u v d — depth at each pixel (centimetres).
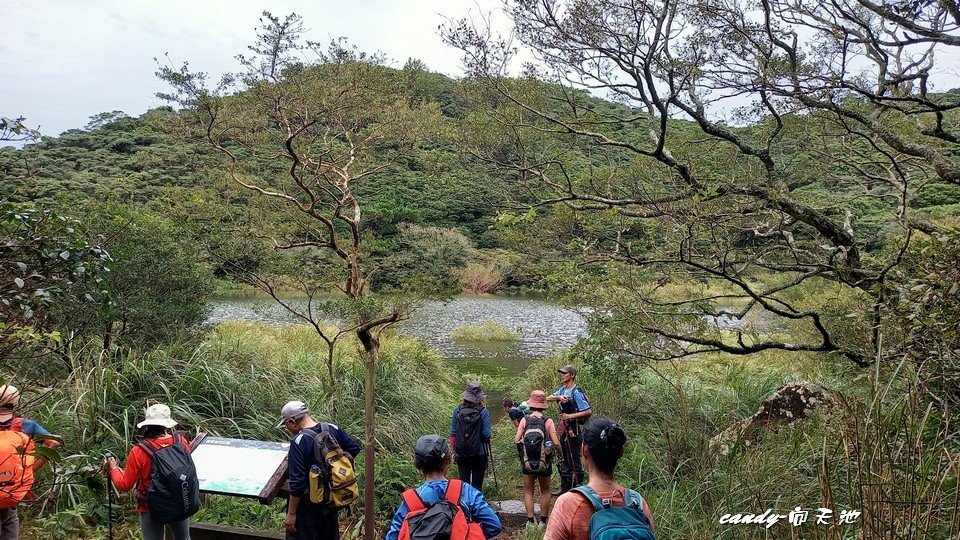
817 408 520
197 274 859
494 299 3056
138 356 707
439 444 304
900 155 683
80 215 767
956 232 373
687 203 595
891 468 274
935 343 362
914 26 469
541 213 687
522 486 705
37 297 361
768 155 621
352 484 393
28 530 488
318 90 649
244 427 662
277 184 762
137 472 381
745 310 619
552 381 1052
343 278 728
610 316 671
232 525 516
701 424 732
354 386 802
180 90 642
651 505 513
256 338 1039
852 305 558
